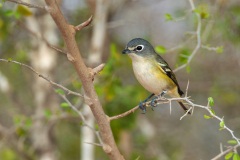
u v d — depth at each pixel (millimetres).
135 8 16969
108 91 12977
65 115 12703
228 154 7355
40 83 14586
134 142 16172
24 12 10945
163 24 17234
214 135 17203
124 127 13336
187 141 17203
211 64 16609
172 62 16234
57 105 14641
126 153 14969
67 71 16047
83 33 15680
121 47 16781
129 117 13320
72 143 16547
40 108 14500
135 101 13289
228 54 16109
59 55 15391
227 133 17062
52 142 14891
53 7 5812
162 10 17297
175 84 11000
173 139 17078
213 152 17016
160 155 15766
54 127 15062
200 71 16844
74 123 15953
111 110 13258
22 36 15125
